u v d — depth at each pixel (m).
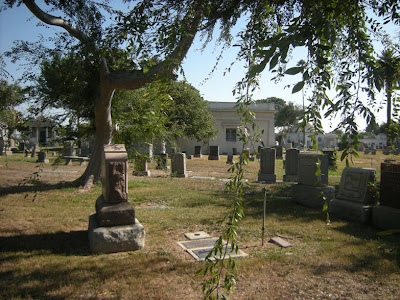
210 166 23.56
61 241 5.95
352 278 4.47
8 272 4.50
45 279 4.28
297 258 5.17
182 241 6.07
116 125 11.73
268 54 1.63
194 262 4.96
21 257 5.07
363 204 7.68
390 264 4.89
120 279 4.34
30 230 6.62
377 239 6.27
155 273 4.53
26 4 8.52
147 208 8.94
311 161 9.50
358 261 5.04
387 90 2.16
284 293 4.04
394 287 4.21
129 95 11.73
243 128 1.94
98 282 4.24
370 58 2.18
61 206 8.91
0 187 11.87
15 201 9.45
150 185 13.24
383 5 2.71
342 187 8.41
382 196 7.38
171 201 9.98
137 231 5.57
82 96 11.26
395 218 6.83
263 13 2.95
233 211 2.01
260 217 7.95
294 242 6.09
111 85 9.52
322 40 1.87
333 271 4.68
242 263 4.90
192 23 3.52
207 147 42.53
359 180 7.96
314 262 5.00
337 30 2.62
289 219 7.79
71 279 4.31
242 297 3.93
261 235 6.49
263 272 4.63
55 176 15.80
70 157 23.30
